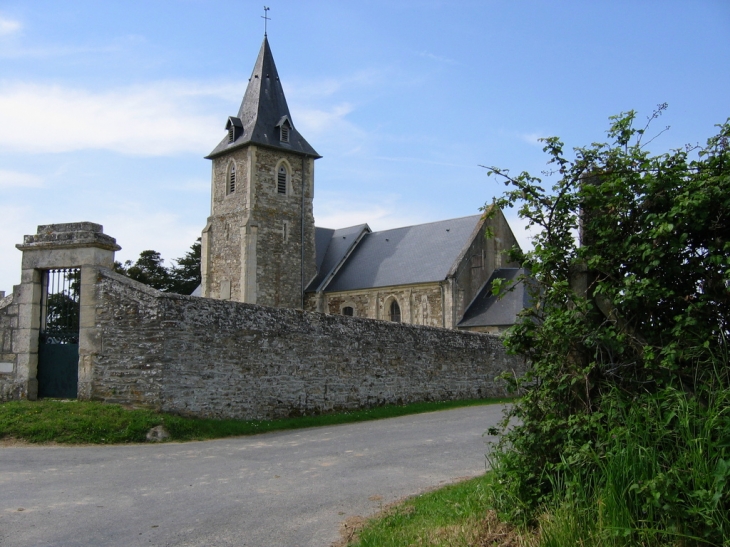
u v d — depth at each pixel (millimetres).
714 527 4598
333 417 16828
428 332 21859
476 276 36719
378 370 19547
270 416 16047
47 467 10117
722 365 5176
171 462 10711
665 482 4781
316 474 9773
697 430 4996
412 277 37406
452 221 39906
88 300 14617
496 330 33125
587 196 5918
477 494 7168
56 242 14828
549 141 6090
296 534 6785
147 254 64000
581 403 5828
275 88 44844
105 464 10453
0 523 7059
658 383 5449
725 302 5309
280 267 42188
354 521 7141
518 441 6105
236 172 42719
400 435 14016
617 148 5926
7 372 14828
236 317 15562
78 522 7125
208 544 6457
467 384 23266
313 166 44906
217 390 14906
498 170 6223
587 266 5910
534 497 5840
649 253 5410
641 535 4809
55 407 13516
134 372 14055
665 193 5617
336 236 47125
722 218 5359
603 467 5215
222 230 43188
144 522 7156
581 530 5102
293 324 17031
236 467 10320
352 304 40312
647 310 5672
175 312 14203
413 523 6715
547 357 6012
